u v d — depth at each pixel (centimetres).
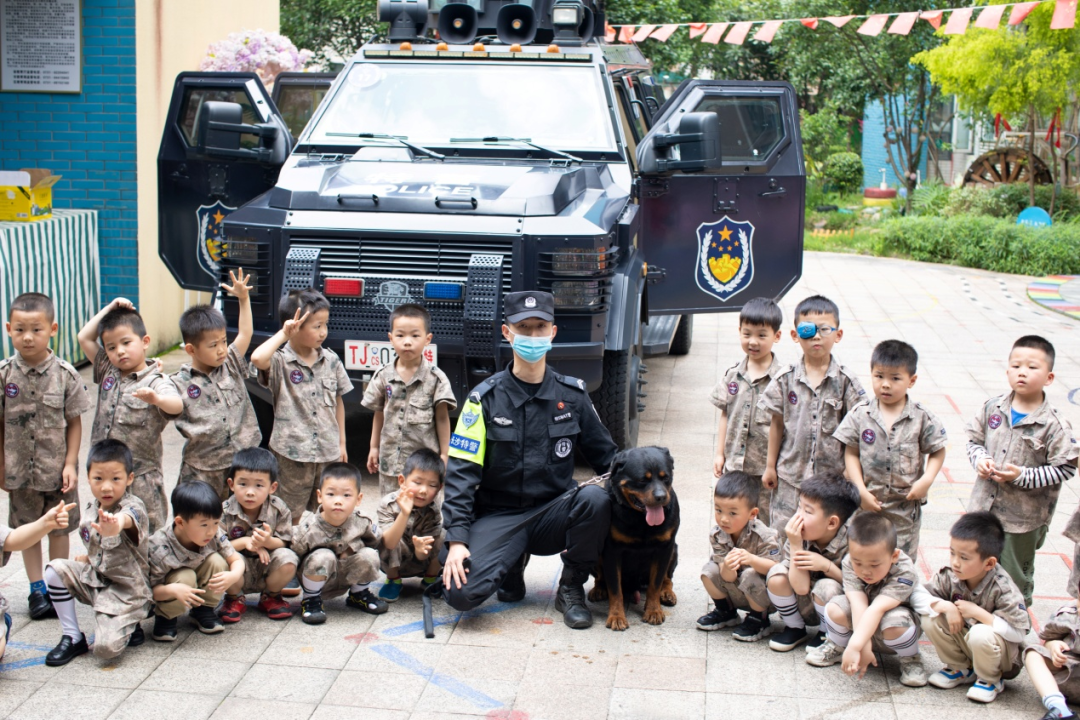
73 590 414
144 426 461
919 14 1141
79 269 884
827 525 414
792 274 744
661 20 1922
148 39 927
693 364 962
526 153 669
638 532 434
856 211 2295
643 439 721
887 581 403
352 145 679
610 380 628
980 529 385
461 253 588
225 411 483
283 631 443
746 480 425
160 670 406
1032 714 384
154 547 423
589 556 443
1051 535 556
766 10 2270
